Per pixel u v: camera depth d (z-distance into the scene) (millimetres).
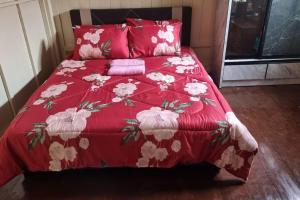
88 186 1759
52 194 1704
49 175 1851
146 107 1746
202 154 1656
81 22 2977
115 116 1650
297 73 2980
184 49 2922
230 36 2896
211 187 1724
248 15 2818
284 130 2275
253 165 1895
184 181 1775
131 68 2281
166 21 2832
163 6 3031
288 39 2914
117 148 1609
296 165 1894
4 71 2119
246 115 2502
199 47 3246
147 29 2695
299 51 2984
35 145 1574
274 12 2750
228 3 2576
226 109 1748
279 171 1844
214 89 2016
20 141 1566
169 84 2064
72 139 1570
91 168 1819
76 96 1918
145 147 1608
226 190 1700
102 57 2672
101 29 2676
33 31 2648
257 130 2279
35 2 2703
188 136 1585
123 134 1572
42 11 2863
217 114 1668
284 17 2791
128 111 1701
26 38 2496
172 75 2229
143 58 2662
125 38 2699
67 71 2391
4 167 1579
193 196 1664
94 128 1572
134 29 2707
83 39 2652
